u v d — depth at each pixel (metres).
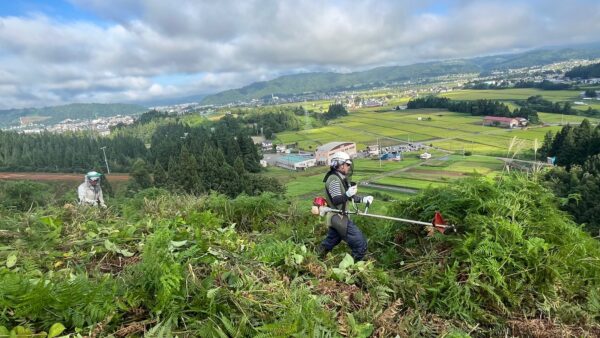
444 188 5.23
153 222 5.33
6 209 5.93
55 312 2.50
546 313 3.59
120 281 3.10
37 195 10.31
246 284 3.30
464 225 4.46
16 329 2.24
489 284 3.71
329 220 5.02
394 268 4.66
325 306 3.22
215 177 40.06
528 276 3.76
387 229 5.30
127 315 2.80
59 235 4.41
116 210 6.79
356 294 3.54
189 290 3.00
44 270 3.57
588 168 27.95
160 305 2.76
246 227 6.79
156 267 3.02
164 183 42.16
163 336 2.53
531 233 4.14
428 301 3.77
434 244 4.59
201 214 5.70
